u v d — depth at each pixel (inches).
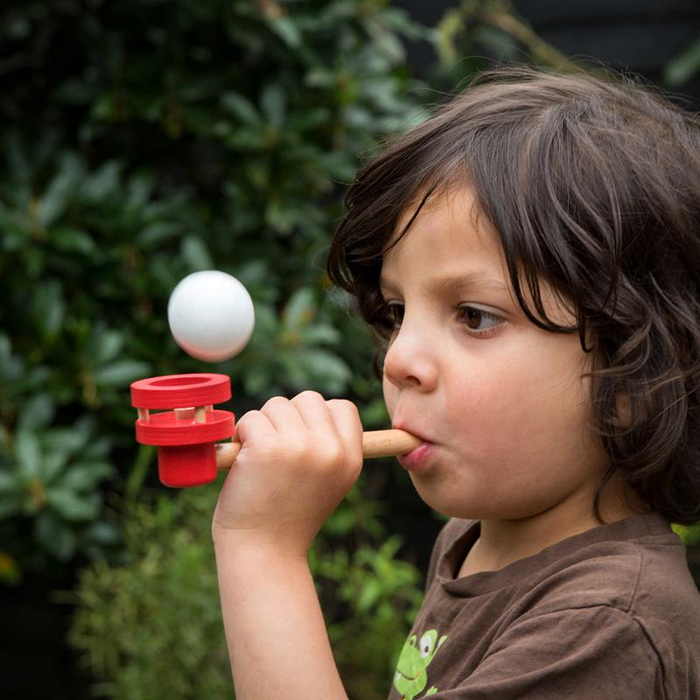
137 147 98.4
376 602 97.5
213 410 34.7
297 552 35.3
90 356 86.6
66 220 88.9
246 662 33.5
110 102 90.7
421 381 35.4
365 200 39.3
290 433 35.4
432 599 41.3
